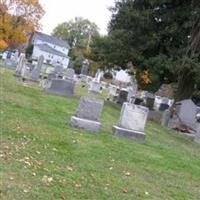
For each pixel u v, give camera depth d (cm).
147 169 1160
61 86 2533
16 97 1964
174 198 944
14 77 3281
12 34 7244
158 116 2967
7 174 808
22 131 1227
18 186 759
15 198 702
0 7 7075
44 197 741
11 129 1217
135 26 3011
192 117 2672
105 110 2428
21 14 7244
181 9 2941
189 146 1983
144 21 2961
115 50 3030
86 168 1000
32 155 991
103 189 871
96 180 923
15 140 1104
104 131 1616
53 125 1464
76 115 1549
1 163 863
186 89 3053
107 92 4831
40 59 3416
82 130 1515
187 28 2920
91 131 1531
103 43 3097
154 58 2867
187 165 1374
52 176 866
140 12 2970
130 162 1195
